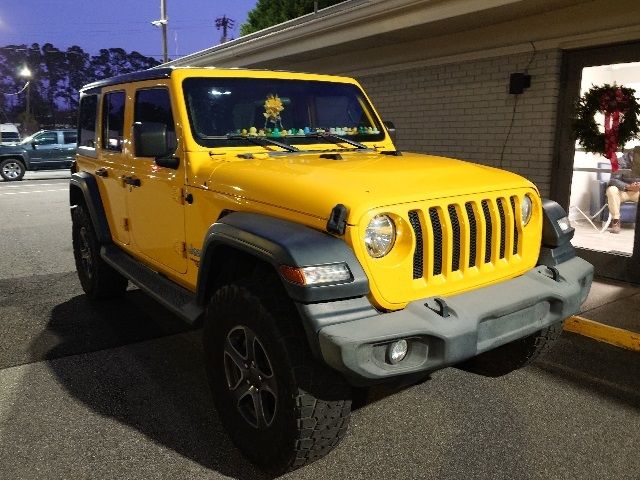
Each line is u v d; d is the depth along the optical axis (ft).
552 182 22.11
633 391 12.18
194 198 11.21
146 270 13.99
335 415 8.48
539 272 10.41
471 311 8.73
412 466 9.51
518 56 22.36
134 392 12.08
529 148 22.52
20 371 13.10
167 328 15.83
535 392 12.11
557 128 21.67
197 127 11.68
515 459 9.69
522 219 10.50
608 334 14.89
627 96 18.69
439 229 9.06
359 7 25.04
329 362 7.73
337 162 10.95
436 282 8.99
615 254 20.24
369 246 8.35
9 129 116.67
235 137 11.97
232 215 9.73
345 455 9.84
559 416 11.11
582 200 22.35
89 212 16.69
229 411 9.84
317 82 13.89
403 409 11.39
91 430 10.59
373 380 8.02
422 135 27.22
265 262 9.21
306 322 7.90
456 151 25.59
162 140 11.20
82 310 17.39
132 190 13.99
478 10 20.43
